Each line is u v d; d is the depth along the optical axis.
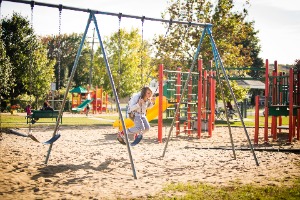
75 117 24.36
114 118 23.41
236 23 22.83
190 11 22.64
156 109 12.08
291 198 3.96
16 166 5.89
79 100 36.25
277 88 11.98
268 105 10.20
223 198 3.99
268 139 11.20
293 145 9.60
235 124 18.14
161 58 23.27
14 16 31.38
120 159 6.91
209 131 11.95
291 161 6.68
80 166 6.11
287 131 14.19
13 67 29.58
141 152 7.98
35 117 16.02
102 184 4.78
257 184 4.73
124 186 4.66
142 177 5.28
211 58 22.45
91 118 23.19
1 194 4.14
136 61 30.83
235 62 22.83
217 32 22.81
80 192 4.30
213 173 5.58
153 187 4.59
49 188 4.52
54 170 5.70
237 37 23.72
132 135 11.90
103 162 6.55
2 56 27.77
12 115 25.69
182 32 22.75
